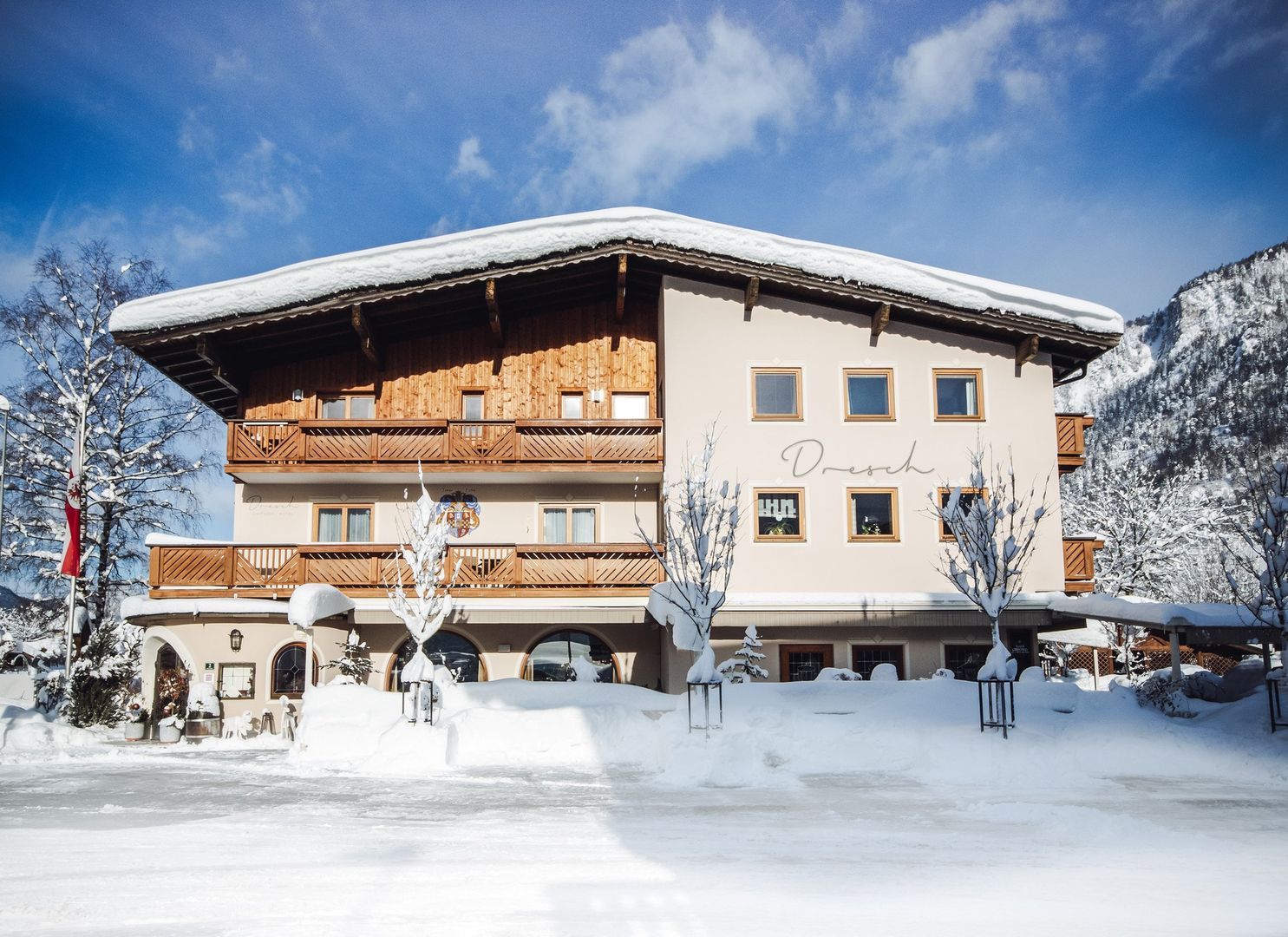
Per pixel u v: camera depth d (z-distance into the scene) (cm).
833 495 2203
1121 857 812
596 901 660
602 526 2370
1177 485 3856
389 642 2300
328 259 2122
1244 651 2350
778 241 2164
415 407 2377
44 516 2856
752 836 902
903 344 2264
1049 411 2250
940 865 781
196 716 1927
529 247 2136
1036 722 1558
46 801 1134
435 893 683
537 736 1538
